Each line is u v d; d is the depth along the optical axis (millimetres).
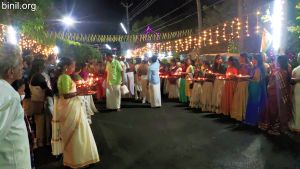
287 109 6191
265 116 6410
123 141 6117
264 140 5844
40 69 5512
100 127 7387
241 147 5457
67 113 4574
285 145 5512
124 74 10273
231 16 18312
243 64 7352
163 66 12359
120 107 10203
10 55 2164
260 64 6656
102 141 6172
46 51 14680
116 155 5273
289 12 9445
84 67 8008
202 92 9008
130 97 12227
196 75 9422
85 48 21969
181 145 5695
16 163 2045
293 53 9195
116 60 9594
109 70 9531
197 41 15336
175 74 10984
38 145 5707
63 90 4555
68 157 4633
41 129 5668
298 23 9336
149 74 9883
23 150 2098
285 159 4801
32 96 5461
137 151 5449
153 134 6555
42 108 5535
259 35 11375
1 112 1903
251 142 5738
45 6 11773
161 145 5746
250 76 6879
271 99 6215
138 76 11664
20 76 2262
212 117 8109
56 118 4918
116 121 7996
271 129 6289
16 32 10062
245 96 7285
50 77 6098
